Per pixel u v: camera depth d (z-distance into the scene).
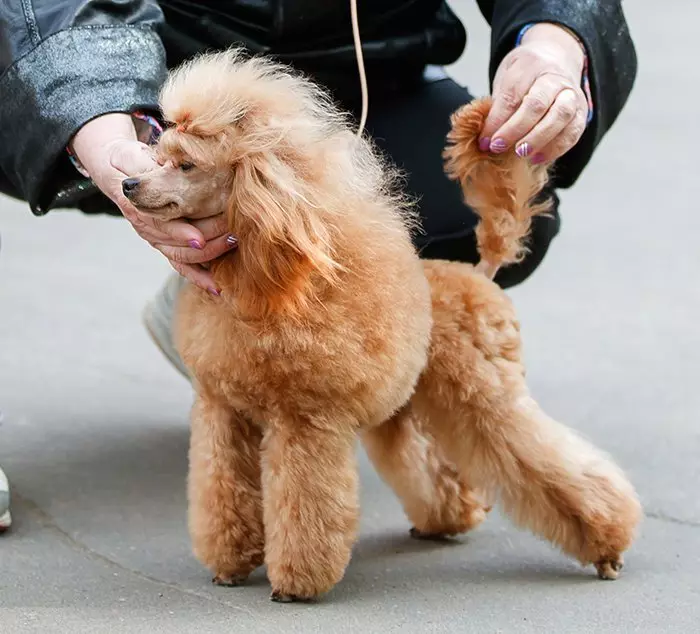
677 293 9.51
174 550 4.92
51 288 9.36
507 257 4.82
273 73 4.29
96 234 11.21
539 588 4.55
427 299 4.42
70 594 4.39
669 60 19.19
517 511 4.74
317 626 4.06
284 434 4.12
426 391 4.67
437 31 5.77
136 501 5.48
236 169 3.83
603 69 5.15
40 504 5.39
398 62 5.69
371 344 4.04
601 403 7.10
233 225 3.85
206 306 4.13
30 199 4.69
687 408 7.02
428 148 5.66
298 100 3.96
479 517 5.15
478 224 5.00
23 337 8.14
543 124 4.47
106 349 8.02
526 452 4.62
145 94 4.46
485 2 5.67
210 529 4.33
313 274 3.93
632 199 12.44
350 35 5.54
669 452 6.27
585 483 4.62
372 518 5.42
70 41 4.50
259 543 4.36
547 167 5.00
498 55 5.21
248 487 4.32
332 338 3.97
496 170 4.70
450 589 4.53
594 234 11.23
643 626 4.18
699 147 14.44
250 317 3.95
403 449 4.91
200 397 4.35
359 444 4.96
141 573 4.65
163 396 7.17
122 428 6.53
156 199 3.82
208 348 4.09
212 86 3.85
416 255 4.51
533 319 8.86
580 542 4.67
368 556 4.92
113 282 9.66
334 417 4.10
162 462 6.03
